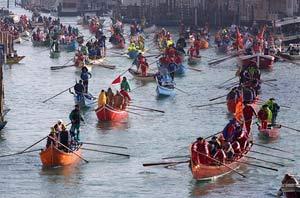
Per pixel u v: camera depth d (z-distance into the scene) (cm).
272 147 6981
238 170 6194
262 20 18200
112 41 15612
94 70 12075
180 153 6725
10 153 6744
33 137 7406
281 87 10400
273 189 5753
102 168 6269
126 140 7244
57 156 6222
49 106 9019
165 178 6009
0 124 7475
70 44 15125
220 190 5731
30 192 5688
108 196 5616
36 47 16125
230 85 10538
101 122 8000
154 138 7331
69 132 6544
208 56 14038
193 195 5619
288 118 8338
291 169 6272
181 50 13338
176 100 9406
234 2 19900
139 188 5778
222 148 6081
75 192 5700
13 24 19438
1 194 5634
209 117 8369
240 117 7231
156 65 12538
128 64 12888
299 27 16412
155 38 16175
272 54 13200
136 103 9169
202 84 10688
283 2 18350
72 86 10581
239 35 14150
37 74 11756
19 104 9150
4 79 11212
